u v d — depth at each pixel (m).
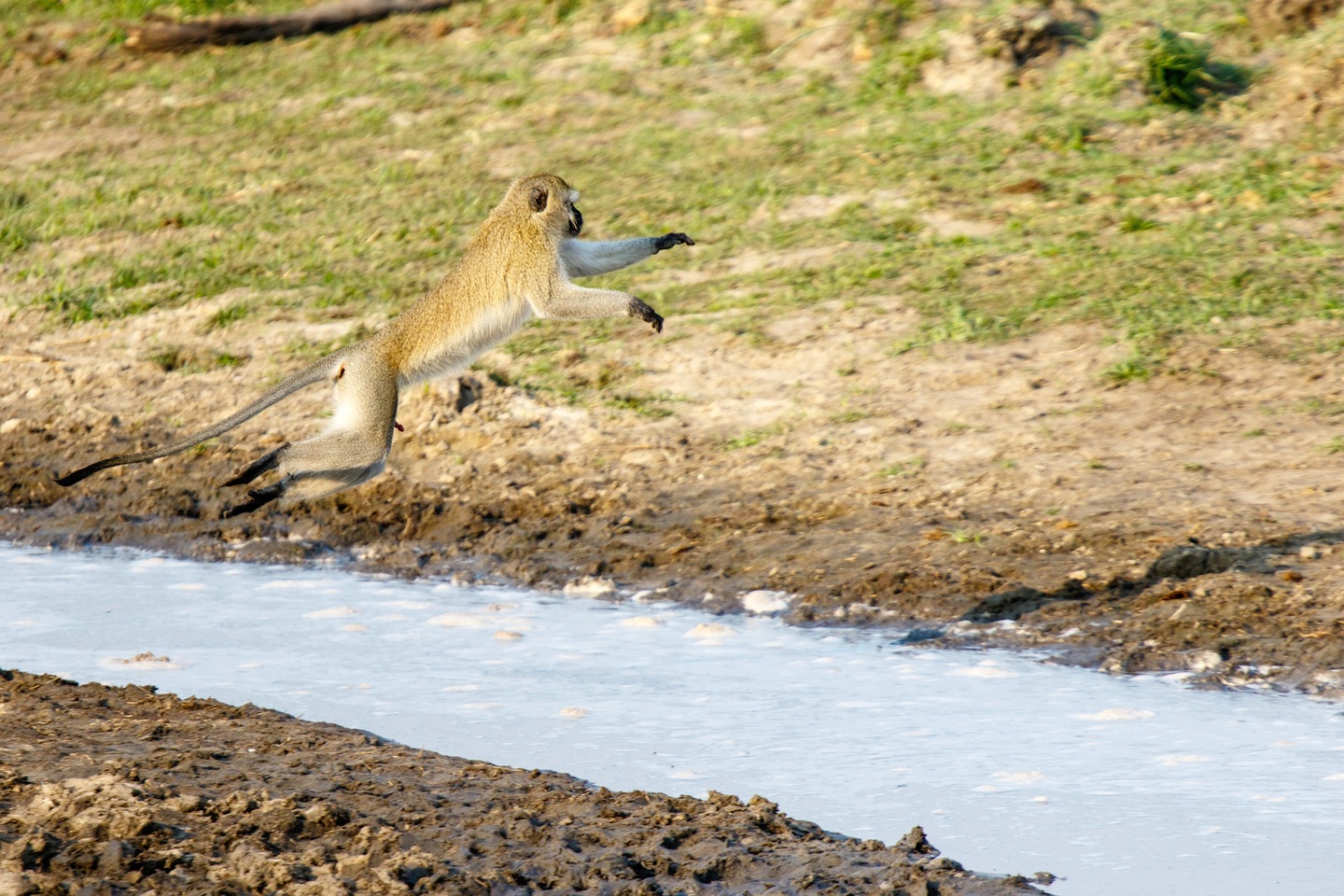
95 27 46.44
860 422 22.84
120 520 22.67
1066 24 35.75
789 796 12.41
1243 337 23.44
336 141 37.16
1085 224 28.00
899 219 29.23
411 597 19.25
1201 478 19.94
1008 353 24.12
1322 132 30.72
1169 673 15.46
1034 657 16.12
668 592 19.00
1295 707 14.39
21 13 47.97
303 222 32.62
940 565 18.59
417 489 22.67
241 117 39.38
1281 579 16.95
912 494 20.67
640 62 39.38
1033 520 19.44
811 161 32.50
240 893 10.12
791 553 19.48
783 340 25.50
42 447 25.28
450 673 15.94
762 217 30.28
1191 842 11.30
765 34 39.25
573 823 11.49
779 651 16.58
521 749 13.59
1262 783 12.45
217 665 16.25
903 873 10.48
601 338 26.48
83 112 41.00
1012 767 12.95
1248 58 34.00
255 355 27.48
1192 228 27.27
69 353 28.58
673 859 10.83
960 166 31.16
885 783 12.66
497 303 15.96
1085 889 10.53
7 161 37.97
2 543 22.27
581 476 22.53
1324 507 18.70
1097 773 12.77
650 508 21.38
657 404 24.25
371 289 29.14
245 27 44.44
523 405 24.50
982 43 35.25
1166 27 34.88
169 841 10.86
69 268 31.78
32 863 10.41
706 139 34.38
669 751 13.48
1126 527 18.81
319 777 12.33
